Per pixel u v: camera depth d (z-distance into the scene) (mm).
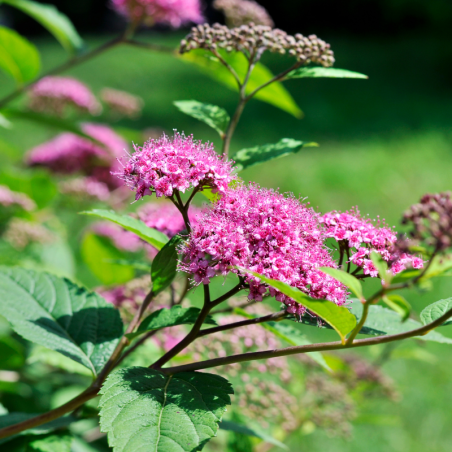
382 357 766
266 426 658
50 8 808
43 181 833
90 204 953
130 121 2232
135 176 504
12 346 648
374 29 4445
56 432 570
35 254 868
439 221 463
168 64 3566
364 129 2227
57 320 551
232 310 569
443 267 467
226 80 673
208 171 504
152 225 575
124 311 649
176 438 475
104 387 489
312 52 575
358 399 754
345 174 1713
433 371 1012
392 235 504
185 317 512
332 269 474
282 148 567
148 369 500
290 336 564
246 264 498
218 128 579
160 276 519
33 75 805
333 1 4504
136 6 773
